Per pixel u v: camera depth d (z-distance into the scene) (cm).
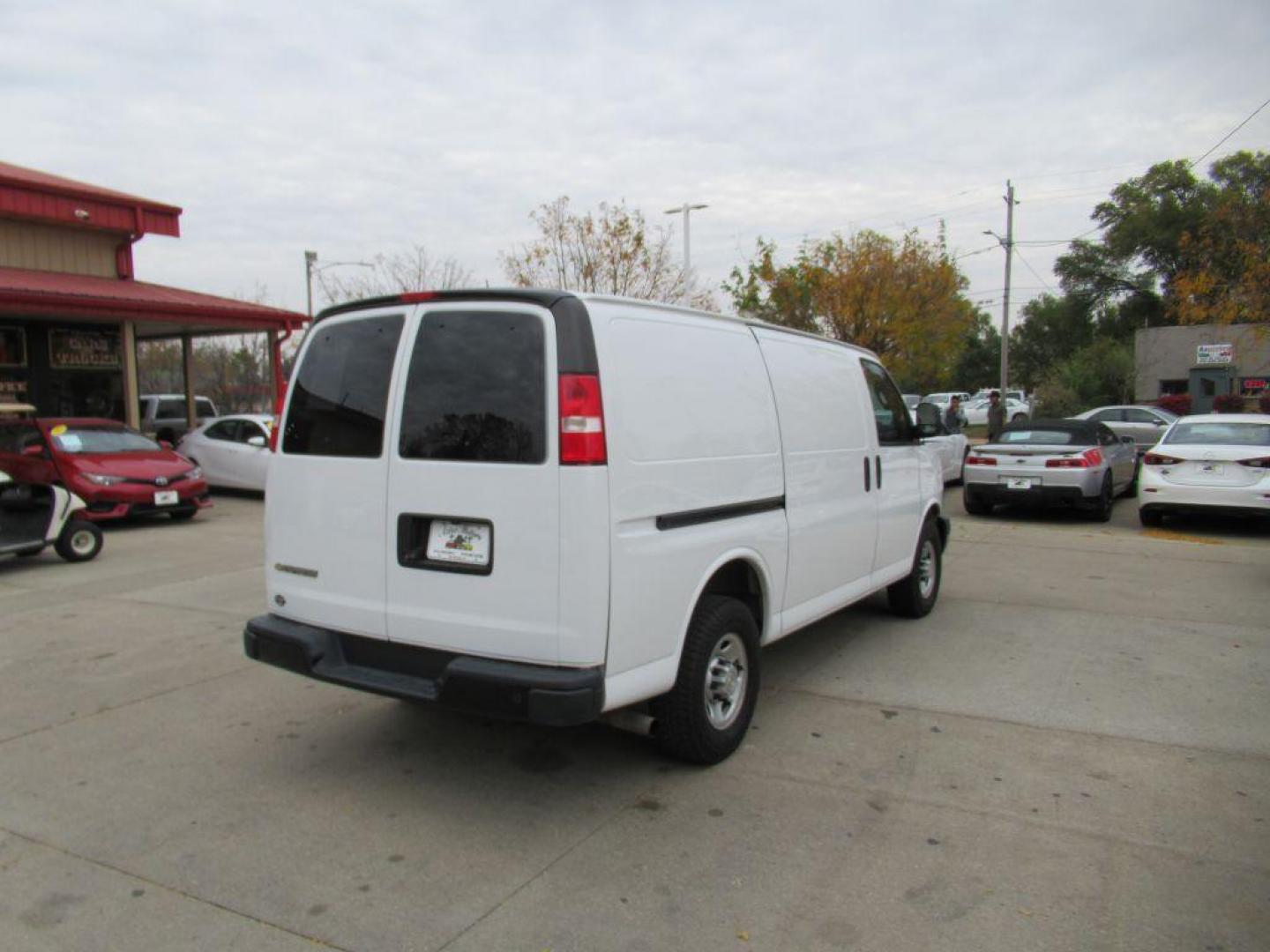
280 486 410
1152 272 5125
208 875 322
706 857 332
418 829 356
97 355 1658
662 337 384
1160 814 362
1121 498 1490
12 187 1501
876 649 597
